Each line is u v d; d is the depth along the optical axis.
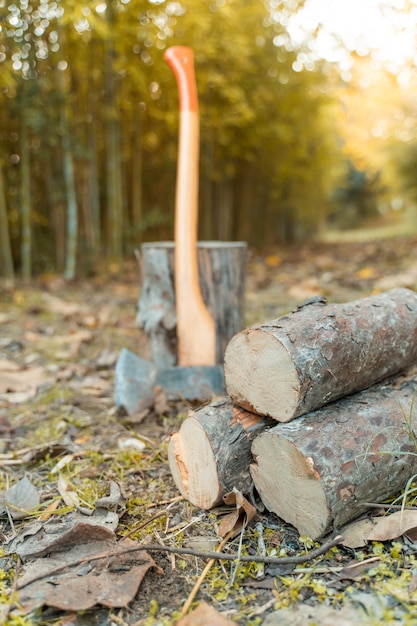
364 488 1.26
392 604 1.08
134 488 1.59
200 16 4.46
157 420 2.05
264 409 1.37
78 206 5.30
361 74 6.55
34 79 4.21
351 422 1.32
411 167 9.80
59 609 1.12
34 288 4.55
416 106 8.77
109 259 5.27
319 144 8.81
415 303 1.59
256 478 1.37
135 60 4.75
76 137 4.72
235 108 5.70
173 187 6.33
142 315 2.44
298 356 1.29
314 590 1.13
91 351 2.96
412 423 1.39
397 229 12.44
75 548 1.28
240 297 2.54
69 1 3.57
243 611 1.09
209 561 1.24
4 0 3.48
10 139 4.80
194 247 2.26
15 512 1.46
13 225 5.08
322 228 11.34
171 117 5.07
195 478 1.44
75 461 1.78
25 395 2.34
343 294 3.96
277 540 1.30
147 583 1.19
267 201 8.71
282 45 6.51
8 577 1.21
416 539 1.26
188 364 2.28
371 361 1.43
